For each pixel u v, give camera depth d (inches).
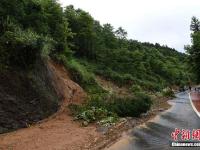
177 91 3056.1
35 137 478.6
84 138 480.7
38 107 609.9
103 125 594.2
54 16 1194.0
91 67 1849.2
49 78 748.0
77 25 2081.7
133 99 805.2
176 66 5285.4
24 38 617.6
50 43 906.7
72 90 920.9
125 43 3971.5
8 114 516.4
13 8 750.5
